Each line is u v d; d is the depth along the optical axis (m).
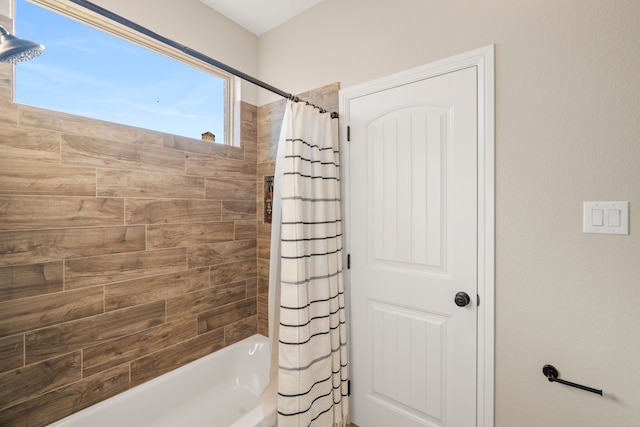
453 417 1.36
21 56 0.84
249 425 1.28
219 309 1.95
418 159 1.43
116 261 1.46
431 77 1.38
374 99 1.57
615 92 1.00
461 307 1.33
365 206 1.61
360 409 1.65
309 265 1.45
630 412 1.00
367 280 1.62
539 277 1.15
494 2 1.22
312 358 1.43
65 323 1.30
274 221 1.41
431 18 1.38
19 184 1.17
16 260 1.17
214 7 1.89
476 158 1.27
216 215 1.92
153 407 1.54
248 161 2.13
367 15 1.59
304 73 1.89
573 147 1.07
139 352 1.55
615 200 1.01
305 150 1.45
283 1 1.81
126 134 1.50
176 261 1.71
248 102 2.13
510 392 1.22
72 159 1.31
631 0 0.97
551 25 1.10
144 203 1.56
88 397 1.36
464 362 1.32
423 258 1.43
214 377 1.83
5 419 1.16
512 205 1.19
